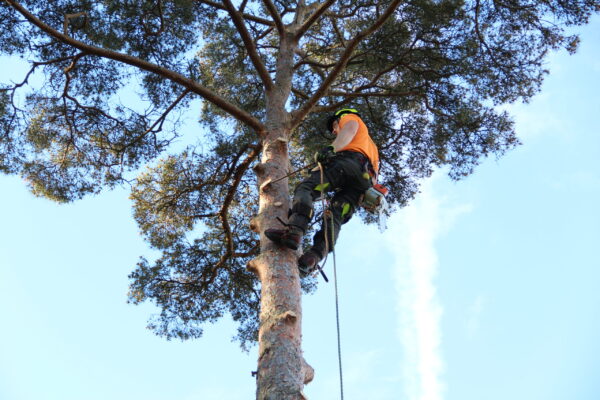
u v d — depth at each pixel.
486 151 8.09
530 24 7.59
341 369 3.30
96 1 7.66
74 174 8.18
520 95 7.82
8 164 7.81
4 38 7.32
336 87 8.67
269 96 6.58
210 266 8.90
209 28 8.64
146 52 7.93
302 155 8.80
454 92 7.77
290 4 9.41
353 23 8.59
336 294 3.71
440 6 7.34
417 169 8.50
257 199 8.91
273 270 4.07
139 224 8.87
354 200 4.41
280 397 3.34
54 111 7.65
